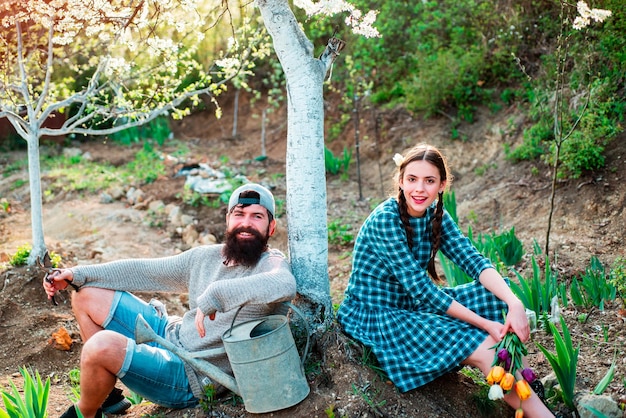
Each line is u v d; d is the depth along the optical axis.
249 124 9.92
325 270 3.44
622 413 3.09
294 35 3.39
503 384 2.87
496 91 7.55
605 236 5.12
